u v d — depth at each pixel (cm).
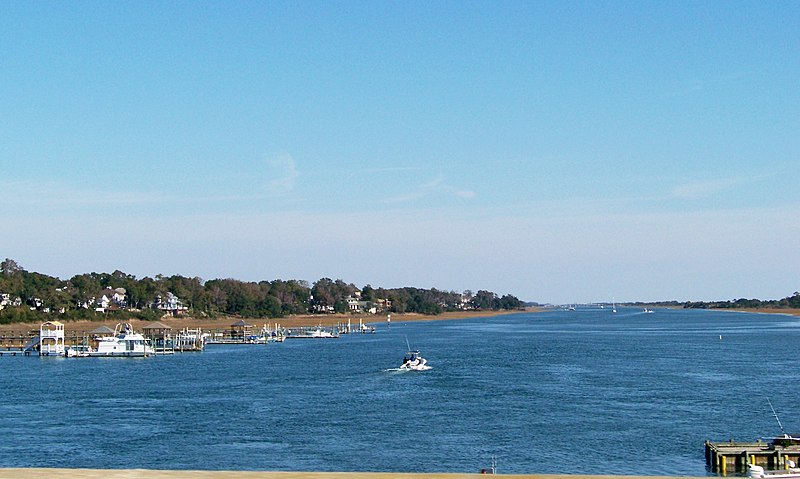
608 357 13925
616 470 5234
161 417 7412
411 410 7725
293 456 5650
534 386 9544
